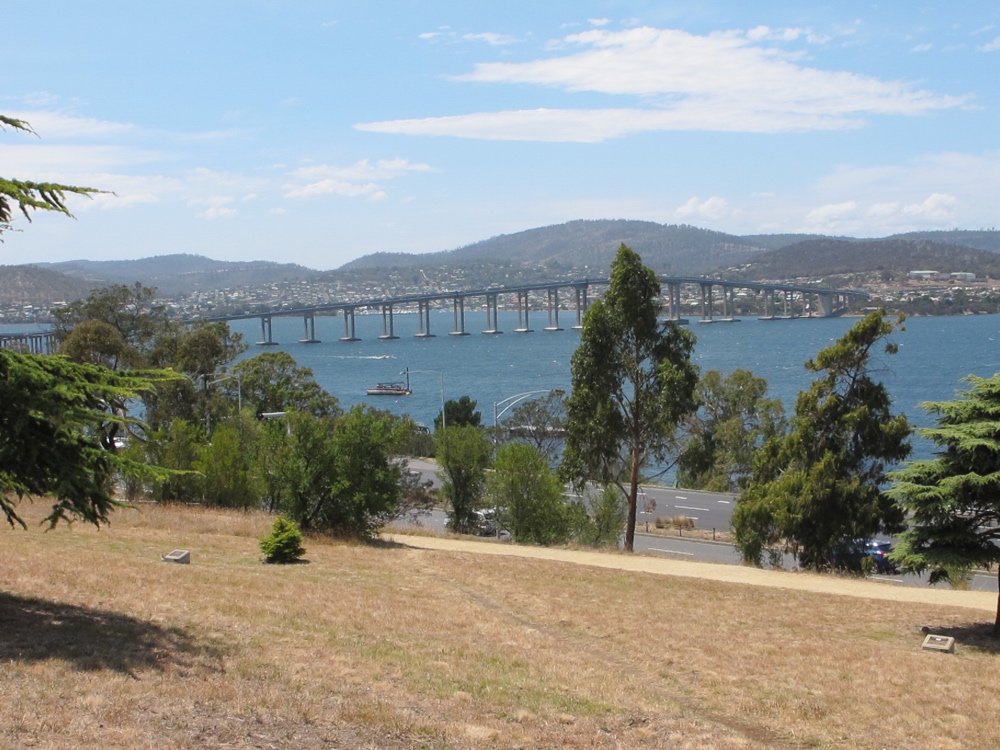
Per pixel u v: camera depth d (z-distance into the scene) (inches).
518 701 510.6
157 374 535.2
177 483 1455.5
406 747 415.2
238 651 535.2
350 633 629.0
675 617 812.6
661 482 3100.4
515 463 1459.2
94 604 609.3
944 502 781.9
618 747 452.4
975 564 821.2
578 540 1476.4
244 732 403.9
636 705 530.3
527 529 1450.5
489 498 1528.1
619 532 1525.6
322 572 923.4
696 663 651.5
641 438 1531.7
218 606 658.2
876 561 1459.2
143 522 1168.8
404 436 1371.8
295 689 473.7
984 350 7598.4
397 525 1593.3
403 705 474.3
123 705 411.5
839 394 1338.6
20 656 462.0
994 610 909.2
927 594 1003.3
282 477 1222.9
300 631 612.7
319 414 2866.6
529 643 665.6
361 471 1235.9
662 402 1445.6
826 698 580.7
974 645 765.9
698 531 1851.6
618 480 1572.3
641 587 959.6
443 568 1011.3
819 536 1272.1
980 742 512.4
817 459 1316.4
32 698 403.9
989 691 617.9
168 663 487.8
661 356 1488.7
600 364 1487.5
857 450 1314.0
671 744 466.9
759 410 2741.1
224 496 1453.0
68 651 482.6
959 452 804.6
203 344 2452.0
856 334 1306.6
